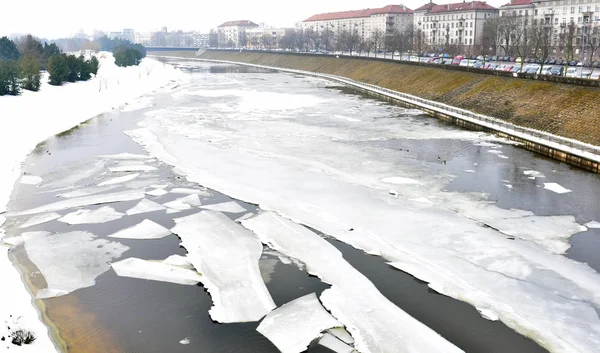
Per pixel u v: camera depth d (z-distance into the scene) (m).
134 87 121.56
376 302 26.14
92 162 53.06
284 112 84.62
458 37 195.25
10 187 44.53
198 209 39.72
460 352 22.12
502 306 25.69
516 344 22.83
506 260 30.38
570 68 95.75
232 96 107.06
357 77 131.38
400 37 167.62
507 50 140.50
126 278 28.83
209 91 117.44
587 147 51.19
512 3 181.38
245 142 61.78
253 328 24.17
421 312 25.44
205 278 28.72
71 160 53.97
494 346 22.72
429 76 100.62
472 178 46.41
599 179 45.66
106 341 23.06
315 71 162.62
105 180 46.97
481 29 188.62
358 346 22.62
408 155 54.88
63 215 38.41
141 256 31.64
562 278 28.27
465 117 72.44
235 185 45.09
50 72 104.19
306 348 22.61
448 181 45.59
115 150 58.47
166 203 40.94
